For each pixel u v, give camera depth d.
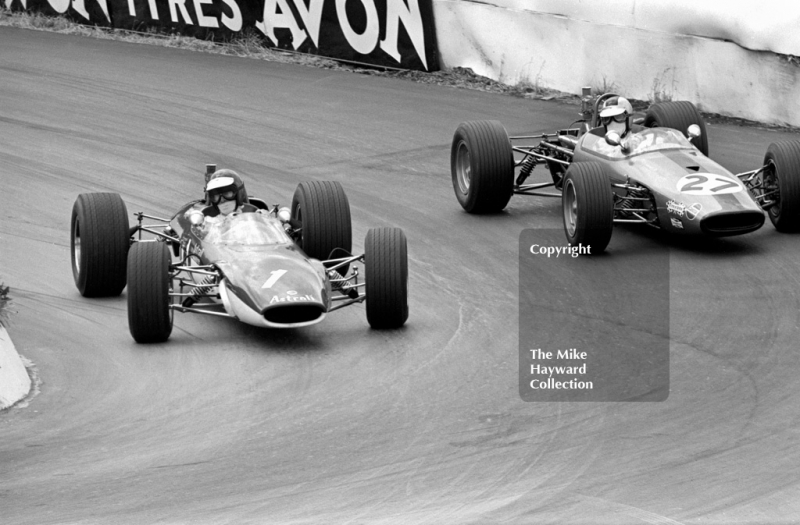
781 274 42.44
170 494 25.42
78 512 24.52
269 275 35.09
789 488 25.44
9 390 31.08
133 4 92.81
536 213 52.38
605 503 24.77
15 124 67.12
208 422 29.72
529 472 26.47
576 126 66.88
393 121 69.38
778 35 63.62
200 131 66.88
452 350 35.31
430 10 80.06
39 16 97.31
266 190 55.88
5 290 33.69
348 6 83.31
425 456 27.44
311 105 73.19
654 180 45.91
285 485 25.84
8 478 26.31
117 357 34.66
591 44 72.44
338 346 35.69
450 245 47.50
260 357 34.69
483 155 51.09
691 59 67.81
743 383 32.19
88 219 40.06
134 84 77.62
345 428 29.27
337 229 41.53
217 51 88.88
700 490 25.41
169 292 36.78
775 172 47.59
